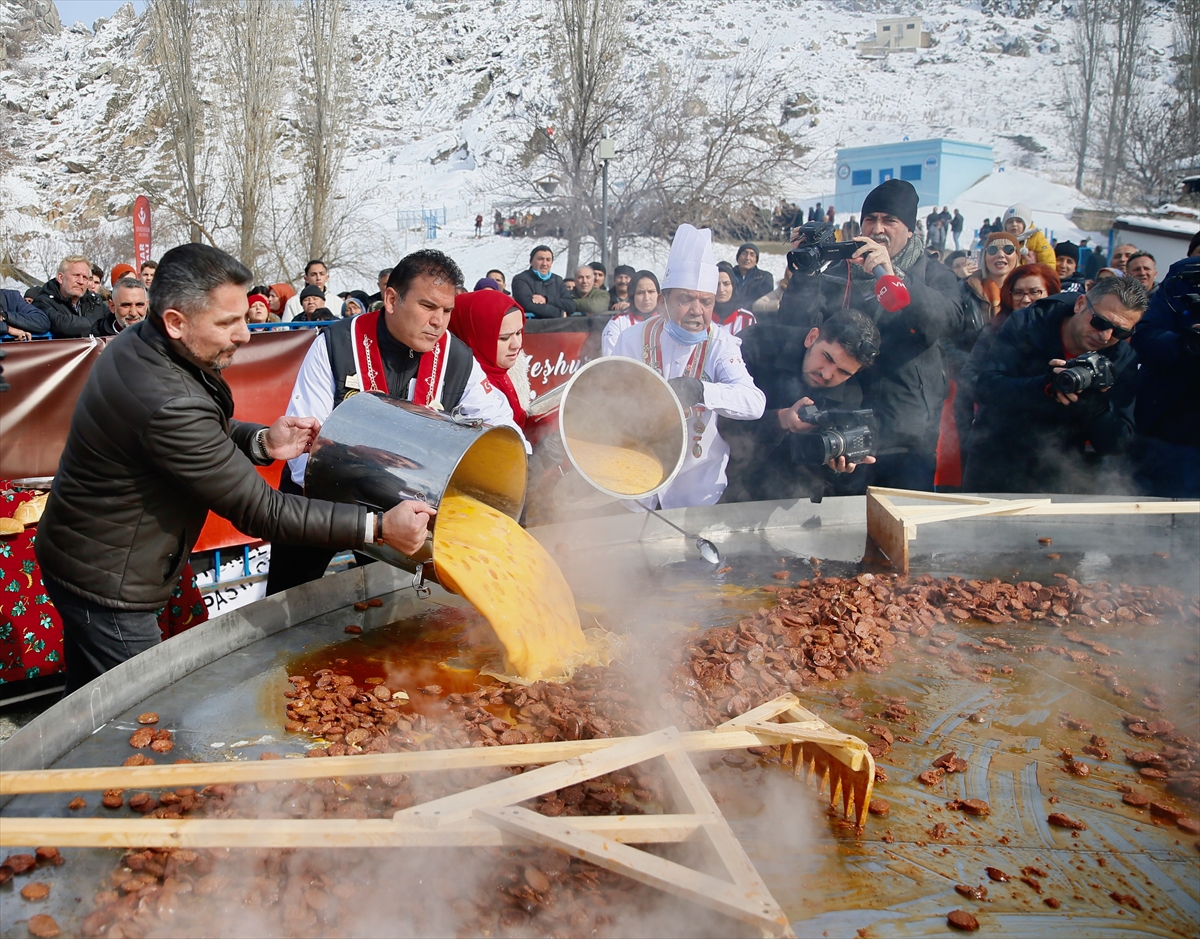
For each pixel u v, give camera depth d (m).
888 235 4.38
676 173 24.44
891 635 2.81
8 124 66.12
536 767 2.03
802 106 72.50
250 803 1.90
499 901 1.64
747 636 2.68
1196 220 16.80
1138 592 3.10
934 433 4.36
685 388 3.71
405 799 1.89
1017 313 4.55
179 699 2.37
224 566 5.41
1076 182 44.69
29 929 1.53
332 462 2.65
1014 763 2.12
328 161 27.91
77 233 45.25
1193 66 33.06
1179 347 4.47
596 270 9.99
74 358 4.91
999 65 85.88
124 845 1.56
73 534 2.54
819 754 1.97
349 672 2.57
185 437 2.37
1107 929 1.58
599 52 22.11
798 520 3.96
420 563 2.58
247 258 26.75
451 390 3.41
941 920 1.59
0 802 1.90
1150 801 1.95
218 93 26.84
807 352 3.72
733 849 1.58
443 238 41.59
